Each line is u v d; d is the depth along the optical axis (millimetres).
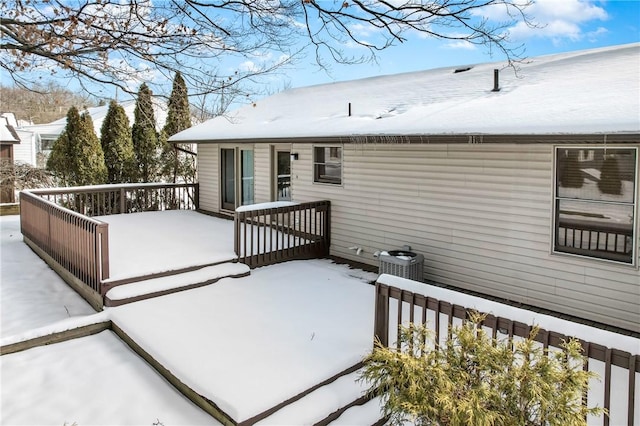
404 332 3244
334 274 7477
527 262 6137
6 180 15242
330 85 12961
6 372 4516
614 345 2729
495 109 6125
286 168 10367
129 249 8039
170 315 5574
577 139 4727
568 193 5719
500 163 6289
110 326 5645
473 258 6715
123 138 15102
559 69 7547
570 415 2475
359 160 8203
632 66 6531
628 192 5254
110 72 4816
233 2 4320
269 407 3637
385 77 11883
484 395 2600
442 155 6945
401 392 2857
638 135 4273
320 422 3678
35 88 5543
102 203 12984
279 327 5203
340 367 4258
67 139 14539
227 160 12086
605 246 5480
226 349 4609
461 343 2898
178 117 6516
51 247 8125
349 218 8500
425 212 7258
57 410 3873
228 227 10672
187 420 3738
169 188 13461
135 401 4023
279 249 8109
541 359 2686
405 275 6699
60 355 4906
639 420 3436
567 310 5805
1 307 6379
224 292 6492
